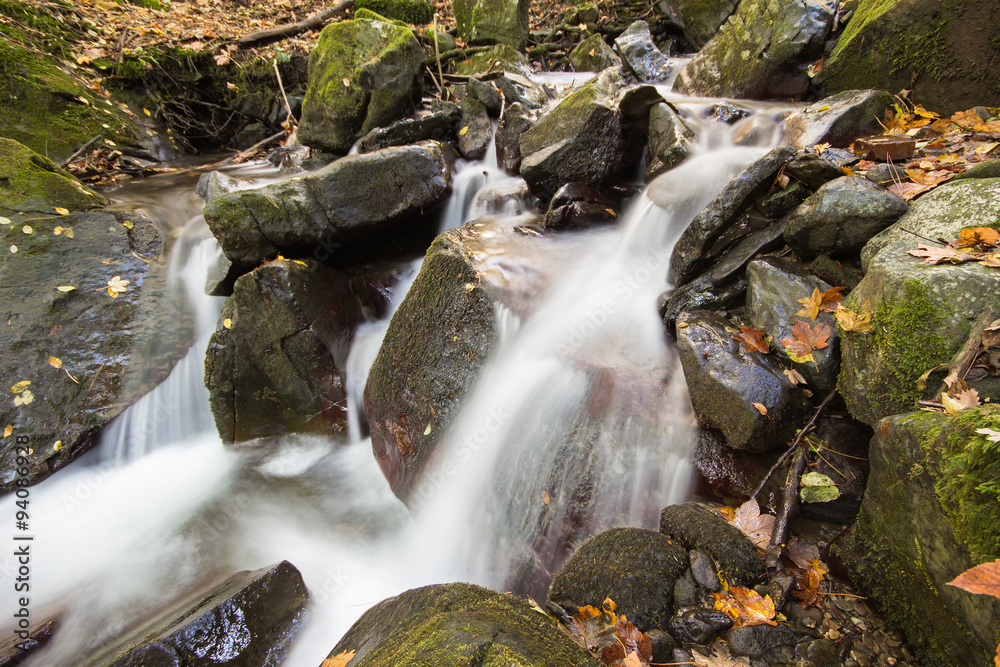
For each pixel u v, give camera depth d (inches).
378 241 206.7
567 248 166.6
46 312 187.3
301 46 340.2
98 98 305.6
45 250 199.5
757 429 98.7
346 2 383.2
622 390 119.4
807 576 86.0
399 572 134.5
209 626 101.8
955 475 62.8
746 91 215.9
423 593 82.9
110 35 335.3
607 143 188.5
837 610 82.0
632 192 190.2
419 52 247.3
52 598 137.3
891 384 85.3
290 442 188.9
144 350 193.9
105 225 213.0
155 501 170.1
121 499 171.3
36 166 218.1
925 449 69.1
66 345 185.6
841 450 96.9
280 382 187.3
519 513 120.9
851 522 92.9
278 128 336.8
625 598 85.5
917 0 165.8
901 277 86.6
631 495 111.3
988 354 75.0
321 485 169.9
